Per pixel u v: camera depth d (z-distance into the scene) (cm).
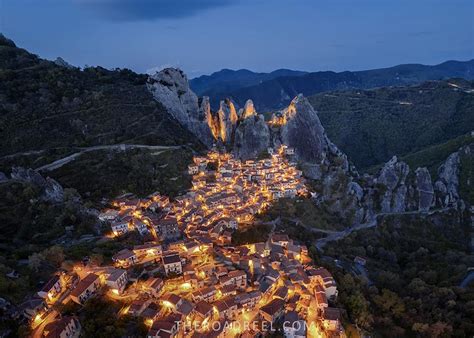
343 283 12825
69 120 17500
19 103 17212
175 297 9619
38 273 9581
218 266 11512
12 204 12769
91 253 11006
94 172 15462
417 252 17775
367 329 11219
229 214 15662
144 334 8525
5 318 7981
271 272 11569
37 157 15388
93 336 8050
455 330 11625
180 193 16600
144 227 13300
